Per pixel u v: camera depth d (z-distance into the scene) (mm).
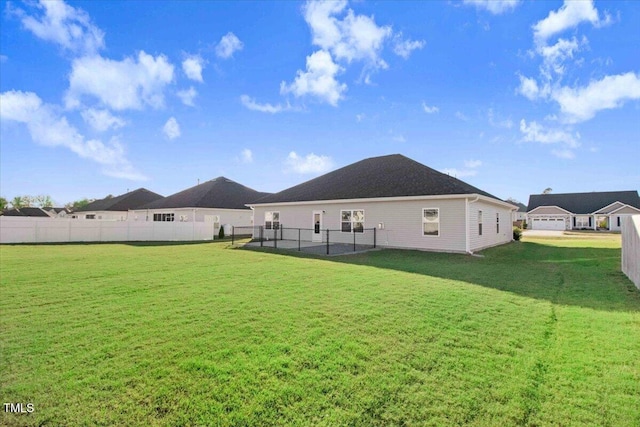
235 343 3902
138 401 2684
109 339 4023
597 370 3227
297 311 5246
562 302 5898
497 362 3406
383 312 5188
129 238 22484
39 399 2705
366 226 17359
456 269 9805
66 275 8523
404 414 2516
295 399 2715
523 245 19172
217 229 28250
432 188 15461
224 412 2539
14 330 4340
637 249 7293
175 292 6621
